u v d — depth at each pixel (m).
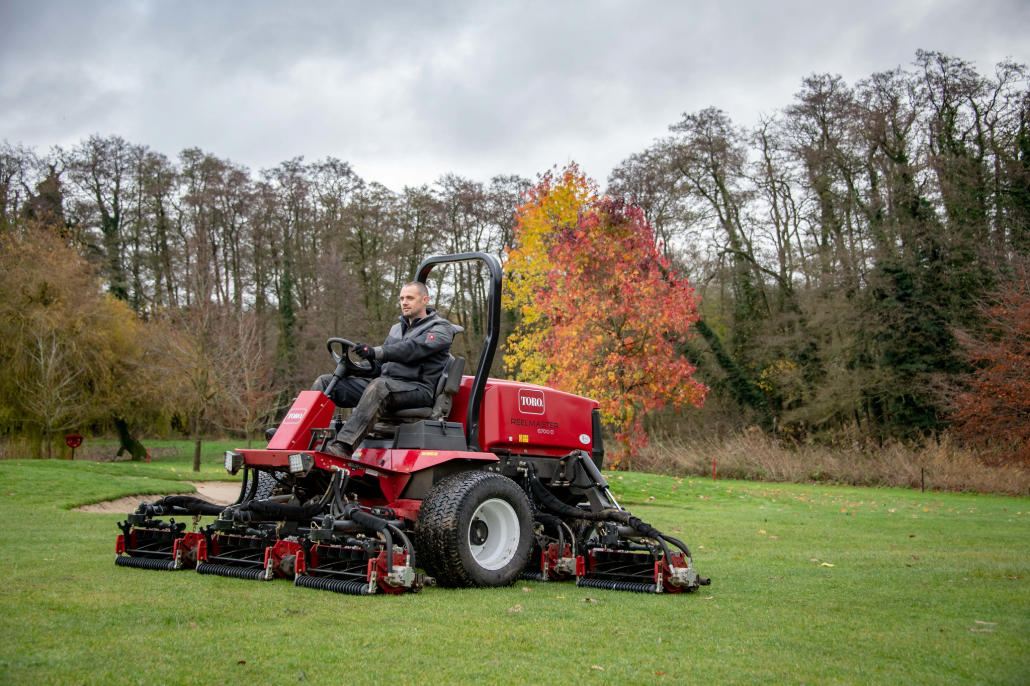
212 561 5.20
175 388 23.77
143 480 14.24
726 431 30.58
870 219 29.20
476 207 35.59
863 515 12.27
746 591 5.02
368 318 34.28
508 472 5.78
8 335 23.78
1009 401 21.17
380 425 5.48
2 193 29.20
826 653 3.37
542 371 23.09
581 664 3.12
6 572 4.94
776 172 31.94
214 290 26.36
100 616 3.65
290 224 37.41
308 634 3.46
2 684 2.60
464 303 36.03
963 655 3.36
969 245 27.08
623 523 5.39
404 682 2.81
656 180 32.03
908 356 27.61
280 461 4.84
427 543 4.83
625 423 21.22
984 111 27.98
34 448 24.62
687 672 3.04
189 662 2.95
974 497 17.67
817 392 29.62
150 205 35.72
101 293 27.53
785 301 32.34
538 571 5.74
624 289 20.09
